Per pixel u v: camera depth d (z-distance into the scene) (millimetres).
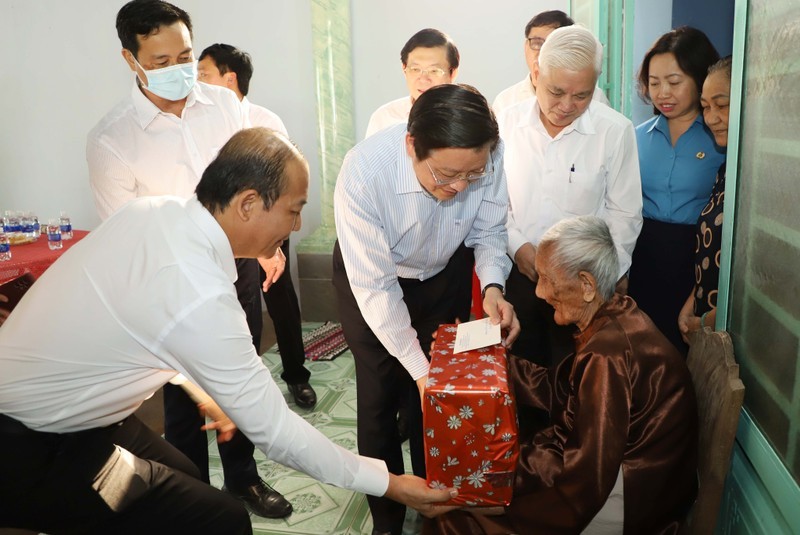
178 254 1220
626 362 1473
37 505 1288
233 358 1223
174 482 1410
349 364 3525
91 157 2111
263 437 1294
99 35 3672
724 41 3154
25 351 1250
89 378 1264
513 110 2367
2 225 2883
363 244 1706
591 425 1454
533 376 1801
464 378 1448
